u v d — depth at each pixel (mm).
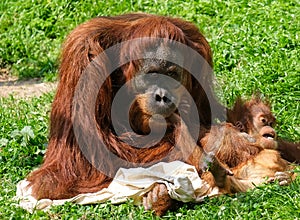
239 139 10266
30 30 16578
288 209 8852
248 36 14438
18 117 12688
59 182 9688
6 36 16547
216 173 9297
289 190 9367
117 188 9367
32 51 16016
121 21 10234
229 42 14391
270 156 10227
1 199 9602
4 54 16031
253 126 10609
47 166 9875
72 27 16328
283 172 9914
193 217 8836
